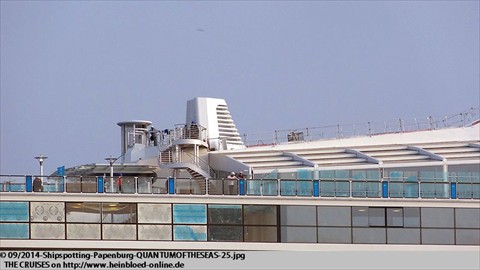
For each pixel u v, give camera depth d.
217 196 189.62
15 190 184.75
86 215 186.12
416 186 196.00
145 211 187.62
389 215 195.00
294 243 191.38
